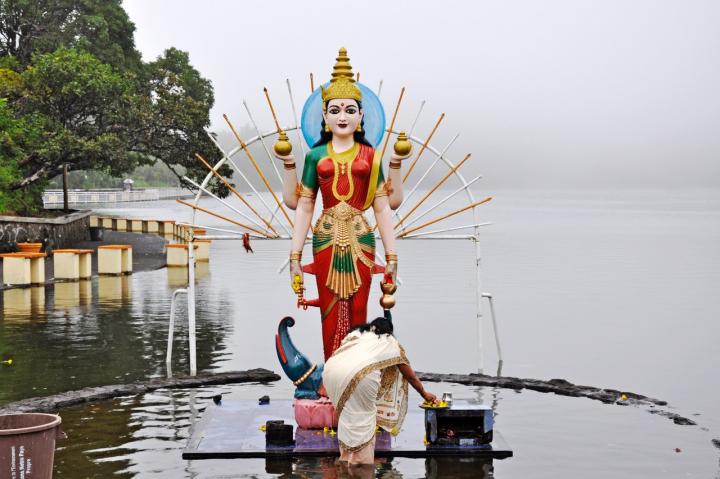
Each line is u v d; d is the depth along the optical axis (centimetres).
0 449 750
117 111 3900
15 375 1402
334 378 942
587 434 1046
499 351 1578
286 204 1105
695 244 4938
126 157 3975
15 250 3375
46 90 3784
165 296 2498
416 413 1143
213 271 3381
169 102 4044
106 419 1115
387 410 988
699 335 1878
